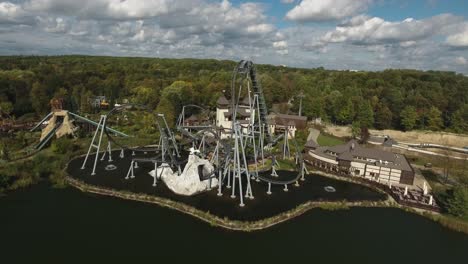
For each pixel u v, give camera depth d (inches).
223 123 4982.8
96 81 7869.1
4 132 4301.2
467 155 4549.7
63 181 2842.0
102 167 3270.2
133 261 1798.7
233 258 1872.5
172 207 2454.5
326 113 6594.5
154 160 2950.3
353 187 3034.0
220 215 2324.1
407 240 2181.3
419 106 6545.3
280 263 1845.5
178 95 6131.9
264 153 3489.2
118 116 5698.8
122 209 2412.6
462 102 6668.3
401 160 3449.8
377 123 6274.6
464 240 2215.8
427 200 2721.5
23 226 2126.0
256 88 3383.4
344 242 2113.7
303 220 2375.7
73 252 1865.2
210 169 2960.1
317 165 3540.8
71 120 4515.3
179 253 1892.2
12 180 2800.2
